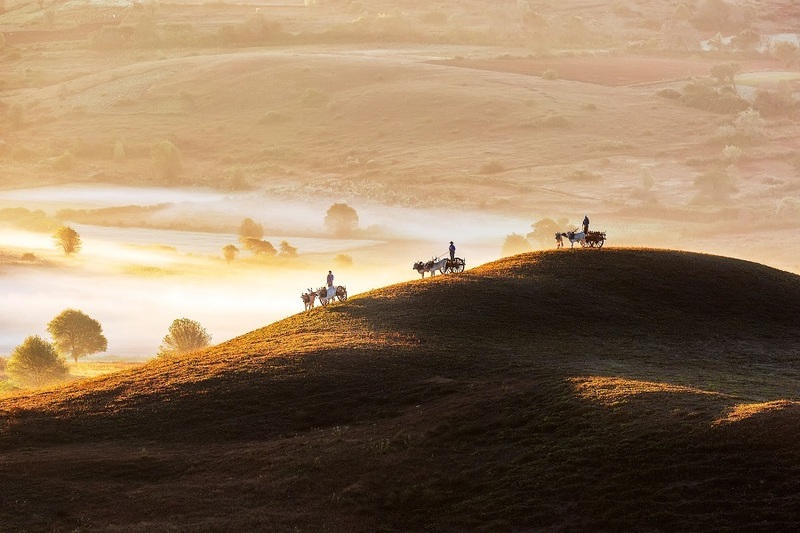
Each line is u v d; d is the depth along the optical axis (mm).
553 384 167875
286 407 173500
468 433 153875
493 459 144125
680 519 118938
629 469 130875
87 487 144500
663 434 136500
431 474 143000
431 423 159875
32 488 143375
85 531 131125
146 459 154125
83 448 159500
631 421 143625
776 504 116438
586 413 150625
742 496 119438
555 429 148500
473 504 133000
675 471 127750
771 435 128500
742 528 114562
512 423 154000
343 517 134500
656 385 161250
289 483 144250
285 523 133375
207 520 134375
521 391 166625
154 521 134375
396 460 148250
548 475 135250
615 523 121625
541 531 123875
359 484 142250
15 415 172250
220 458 154750
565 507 127500
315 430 164625
